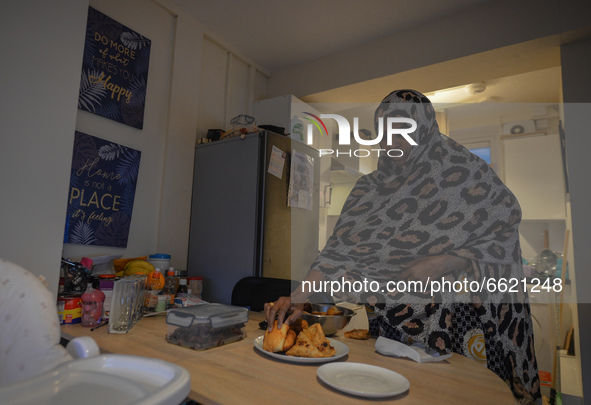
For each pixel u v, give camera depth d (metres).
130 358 0.55
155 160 2.27
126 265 1.77
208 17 2.50
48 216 1.33
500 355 1.01
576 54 2.13
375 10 2.38
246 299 1.76
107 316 1.33
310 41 2.76
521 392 1.01
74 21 1.44
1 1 1.23
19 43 1.27
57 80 1.38
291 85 3.10
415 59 2.53
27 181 1.28
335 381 0.72
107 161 1.99
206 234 2.37
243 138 2.30
